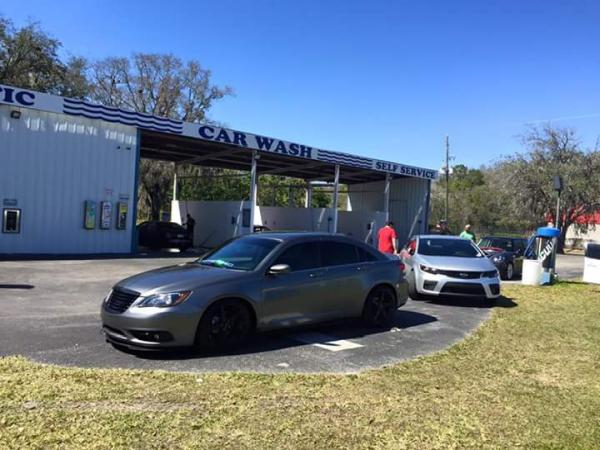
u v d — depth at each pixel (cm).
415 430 428
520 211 4578
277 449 383
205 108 5206
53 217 1797
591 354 708
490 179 6116
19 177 1717
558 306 1134
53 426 398
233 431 409
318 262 766
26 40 3638
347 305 789
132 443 378
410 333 814
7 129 1686
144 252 2145
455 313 1012
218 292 639
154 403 458
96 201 1905
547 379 588
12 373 516
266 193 4469
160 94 5000
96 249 1916
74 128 1836
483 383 563
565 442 417
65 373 524
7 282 1136
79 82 4272
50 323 757
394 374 582
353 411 463
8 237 1703
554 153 4447
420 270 1132
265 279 689
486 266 1116
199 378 532
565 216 4500
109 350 629
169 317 597
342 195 5000
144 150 2631
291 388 516
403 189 3475
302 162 2894
